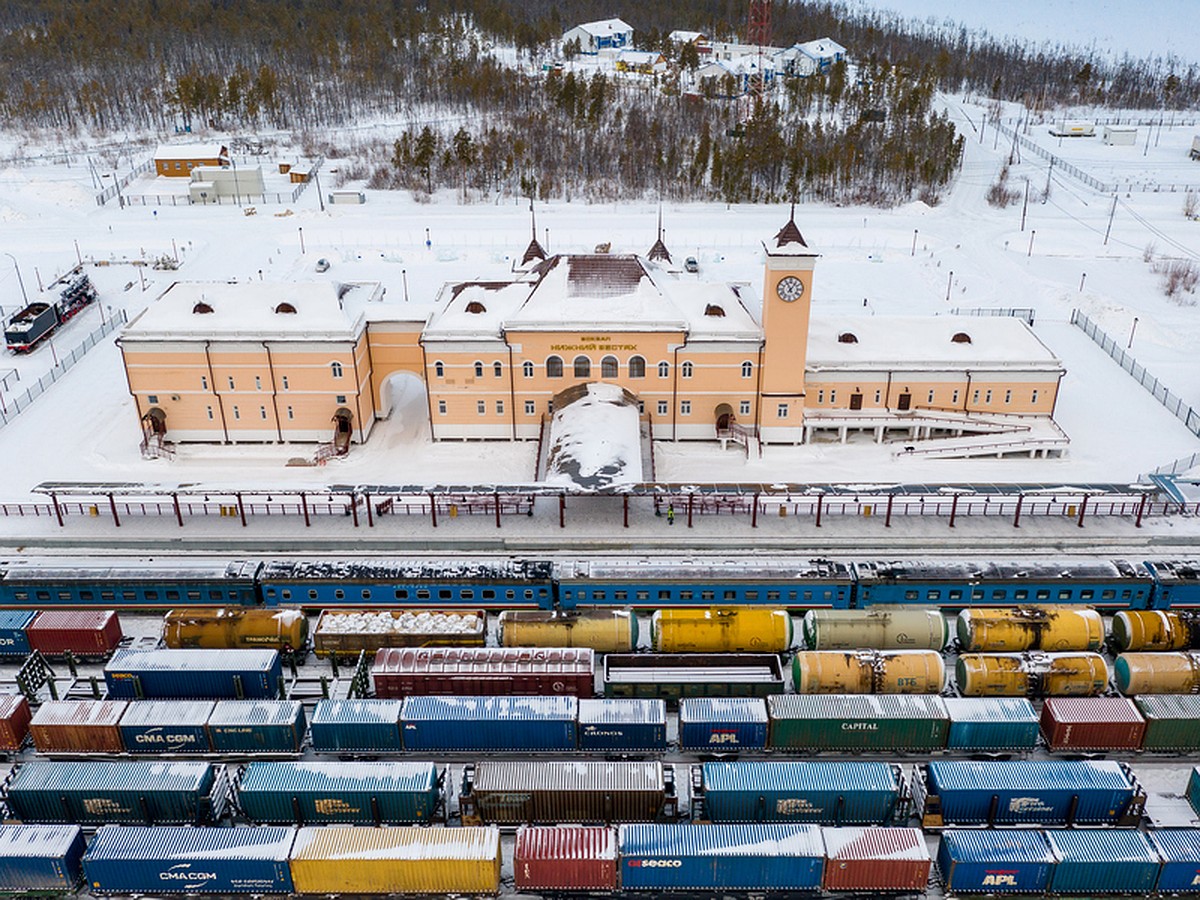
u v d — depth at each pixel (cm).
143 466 8994
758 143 19162
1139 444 9231
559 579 6938
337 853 4850
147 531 8044
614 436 8300
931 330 9656
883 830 4953
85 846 5128
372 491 7675
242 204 17675
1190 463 8869
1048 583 6938
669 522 8144
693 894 4953
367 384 9400
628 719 5653
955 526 8081
